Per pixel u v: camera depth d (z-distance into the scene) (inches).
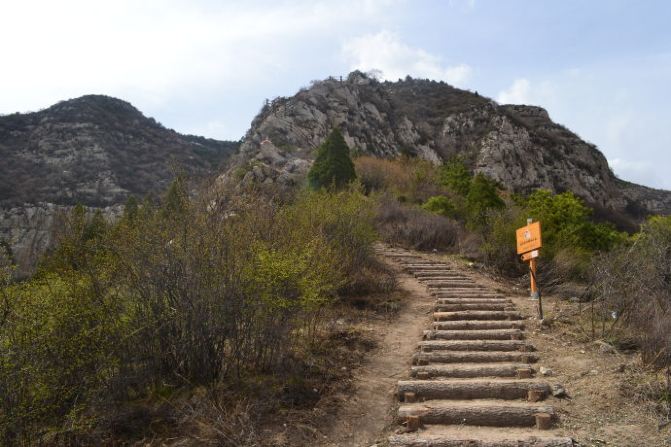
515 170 2432.3
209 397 189.3
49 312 172.6
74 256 195.3
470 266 484.7
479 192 731.4
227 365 209.3
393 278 413.7
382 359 258.2
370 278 387.9
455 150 2694.4
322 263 269.1
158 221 216.2
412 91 3535.9
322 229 353.7
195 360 203.3
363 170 1127.0
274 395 199.3
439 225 607.5
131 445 171.0
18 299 169.0
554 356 249.3
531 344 263.6
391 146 2421.3
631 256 351.6
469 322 301.3
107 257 202.2
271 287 218.7
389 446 177.3
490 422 192.1
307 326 264.7
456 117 2876.5
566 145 2736.2
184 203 223.8
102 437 172.9
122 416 178.9
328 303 302.0
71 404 171.2
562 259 434.0
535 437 174.7
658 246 343.0
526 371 229.1
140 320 194.9
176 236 210.8
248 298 213.5
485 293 386.0
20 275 183.6
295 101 2198.6
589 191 2516.0
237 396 195.3
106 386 181.0
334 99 2373.3
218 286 207.3
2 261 174.2
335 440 186.5
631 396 199.0
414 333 298.7
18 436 155.6
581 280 424.2
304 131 2030.0
